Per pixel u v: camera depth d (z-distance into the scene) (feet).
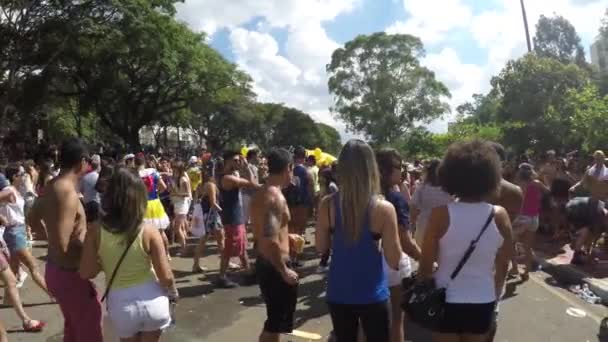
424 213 19.65
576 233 29.89
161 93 124.77
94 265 11.71
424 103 205.05
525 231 26.22
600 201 29.17
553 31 168.76
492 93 74.95
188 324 20.29
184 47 108.27
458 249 9.82
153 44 99.14
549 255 31.55
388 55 204.03
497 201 18.07
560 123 62.69
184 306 22.59
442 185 10.39
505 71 71.61
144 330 11.54
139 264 11.44
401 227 14.60
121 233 11.32
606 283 24.88
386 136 203.51
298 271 28.63
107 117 130.31
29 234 33.83
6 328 19.34
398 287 14.52
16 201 21.27
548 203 37.04
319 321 20.54
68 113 169.17
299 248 16.57
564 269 27.86
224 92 129.39
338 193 11.17
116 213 11.37
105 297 11.77
